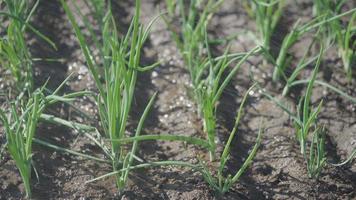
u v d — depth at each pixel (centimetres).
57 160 273
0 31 320
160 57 327
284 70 318
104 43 294
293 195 268
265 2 324
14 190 260
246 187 270
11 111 270
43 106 255
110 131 259
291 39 307
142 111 302
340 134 294
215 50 328
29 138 251
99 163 274
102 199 260
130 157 257
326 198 268
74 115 293
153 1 352
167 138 249
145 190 265
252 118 300
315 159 281
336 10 316
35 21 335
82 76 312
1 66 307
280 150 286
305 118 271
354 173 278
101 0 324
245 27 340
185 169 275
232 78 317
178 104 305
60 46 327
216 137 289
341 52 317
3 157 270
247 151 286
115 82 254
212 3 349
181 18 344
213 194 265
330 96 308
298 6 350
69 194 261
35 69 311
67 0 349
